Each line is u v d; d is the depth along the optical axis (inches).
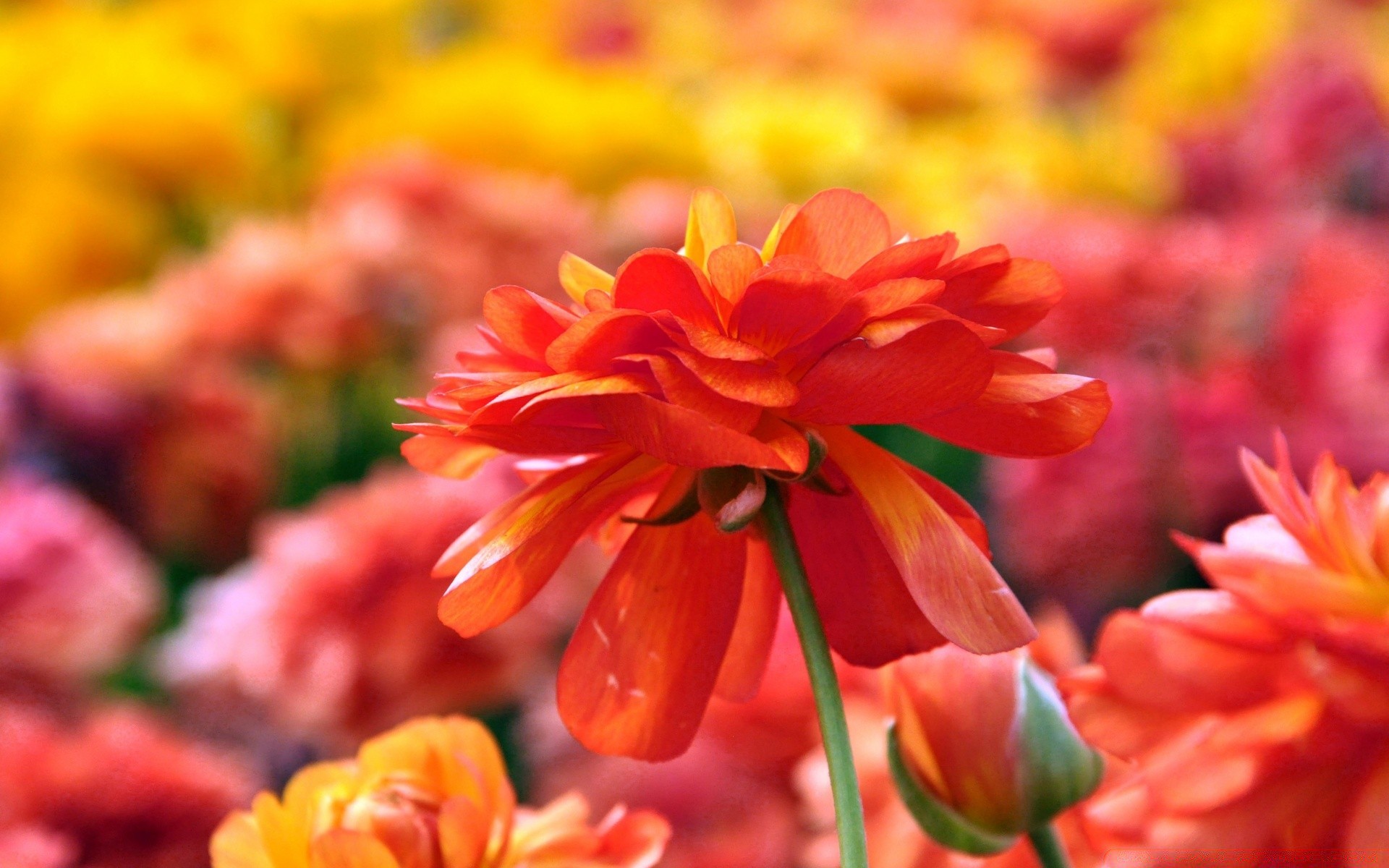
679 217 42.3
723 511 14.4
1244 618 15.2
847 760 14.3
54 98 46.4
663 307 14.5
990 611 14.2
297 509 40.3
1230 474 31.2
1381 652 14.5
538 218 41.4
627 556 15.3
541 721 31.0
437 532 30.7
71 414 36.8
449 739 15.9
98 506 38.6
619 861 15.6
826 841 21.6
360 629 29.9
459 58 54.4
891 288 14.1
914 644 15.5
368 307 38.4
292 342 37.6
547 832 15.8
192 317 38.1
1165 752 15.4
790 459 14.1
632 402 13.9
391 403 40.5
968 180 52.7
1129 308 33.9
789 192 51.3
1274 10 60.8
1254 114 47.1
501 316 14.6
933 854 19.5
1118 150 57.1
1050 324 34.7
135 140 45.3
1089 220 39.3
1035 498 33.4
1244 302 33.7
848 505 15.5
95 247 45.5
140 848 24.7
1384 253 34.8
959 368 14.1
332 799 15.3
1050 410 14.8
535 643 30.9
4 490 35.9
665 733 15.1
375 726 30.0
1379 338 31.7
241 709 33.7
